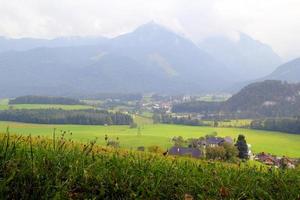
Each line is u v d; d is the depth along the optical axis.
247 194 7.63
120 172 6.96
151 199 6.71
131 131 190.50
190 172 8.33
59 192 5.52
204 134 186.50
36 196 5.58
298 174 9.24
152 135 163.62
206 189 7.46
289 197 7.82
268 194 7.70
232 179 8.41
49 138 9.29
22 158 6.32
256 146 143.50
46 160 6.51
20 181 5.68
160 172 7.58
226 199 7.27
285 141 168.50
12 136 8.26
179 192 7.14
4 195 5.33
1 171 5.78
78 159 7.09
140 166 7.71
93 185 6.49
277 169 9.45
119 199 6.45
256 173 9.15
